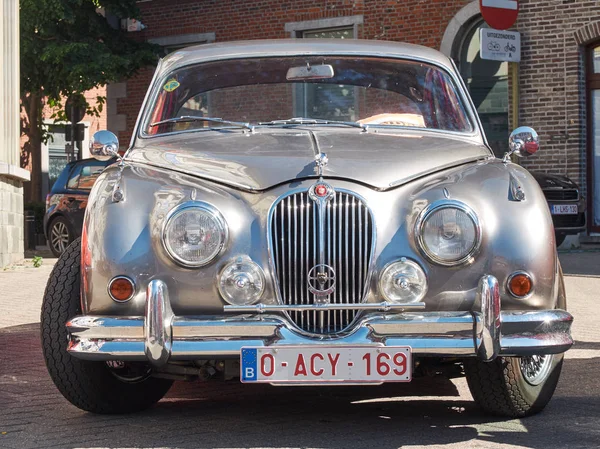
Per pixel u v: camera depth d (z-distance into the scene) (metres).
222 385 6.57
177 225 4.81
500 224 4.88
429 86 6.42
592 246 19.33
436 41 20.81
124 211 4.95
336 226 4.84
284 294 4.82
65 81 23.22
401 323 4.73
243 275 4.79
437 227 4.80
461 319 4.73
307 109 6.37
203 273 4.83
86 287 4.95
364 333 4.73
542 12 19.67
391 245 4.83
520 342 4.82
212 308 4.84
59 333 5.32
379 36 21.42
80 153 33.06
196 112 6.35
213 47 6.71
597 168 19.88
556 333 4.90
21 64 23.05
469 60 20.77
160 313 4.74
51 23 22.45
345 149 5.38
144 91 24.36
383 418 5.44
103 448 4.81
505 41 15.39
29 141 27.91
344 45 6.62
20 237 17.62
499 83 20.55
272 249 4.82
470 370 5.27
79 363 5.34
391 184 4.94
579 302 10.79
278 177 4.96
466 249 4.80
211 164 5.22
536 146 5.86
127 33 24.30
